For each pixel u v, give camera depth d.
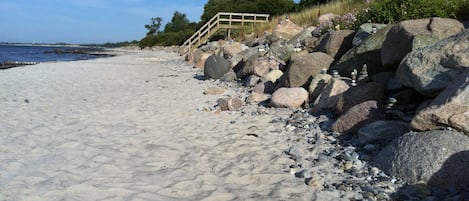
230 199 3.82
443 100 4.43
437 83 5.14
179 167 4.72
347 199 3.72
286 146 5.53
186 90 11.38
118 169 4.61
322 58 9.28
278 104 8.14
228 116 7.69
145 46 68.50
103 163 4.80
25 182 4.12
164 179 4.31
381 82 7.27
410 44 6.82
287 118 7.22
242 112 8.00
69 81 13.20
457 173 3.73
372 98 6.46
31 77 13.96
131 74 16.19
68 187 3.99
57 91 10.94
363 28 9.73
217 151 5.39
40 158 4.96
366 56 8.41
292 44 13.95
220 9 41.75
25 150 5.30
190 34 49.25
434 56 5.34
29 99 9.48
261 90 10.05
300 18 21.34
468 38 5.15
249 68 12.39
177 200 3.77
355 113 5.86
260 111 7.91
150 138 6.02
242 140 5.86
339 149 5.24
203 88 11.77
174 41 58.47
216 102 9.24
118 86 12.30
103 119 7.43
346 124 5.87
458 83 4.50
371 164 4.53
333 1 22.27
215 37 29.08
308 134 6.09
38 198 3.72
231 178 4.36
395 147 4.34
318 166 4.64
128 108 8.59
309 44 12.15
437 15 9.65
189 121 7.27
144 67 20.22
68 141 5.75
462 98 4.25
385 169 4.25
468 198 3.45
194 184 4.18
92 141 5.81
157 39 67.12
